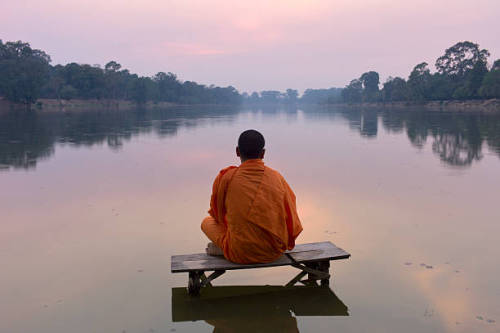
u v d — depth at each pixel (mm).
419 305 2758
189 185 6988
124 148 13023
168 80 160125
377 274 3279
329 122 33688
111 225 4660
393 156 10922
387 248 3861
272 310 2732
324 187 6781
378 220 4797
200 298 2922
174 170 8641
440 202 5633
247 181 2895
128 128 23625
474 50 110125
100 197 6066
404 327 2477
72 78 107688
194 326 2518
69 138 16406
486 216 4902
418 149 12555
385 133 19688
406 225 4582
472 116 38438
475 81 88438
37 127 23641
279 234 2928
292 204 3104
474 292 2934
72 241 4109
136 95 122812
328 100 192625
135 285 3113
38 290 3014
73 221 4816
